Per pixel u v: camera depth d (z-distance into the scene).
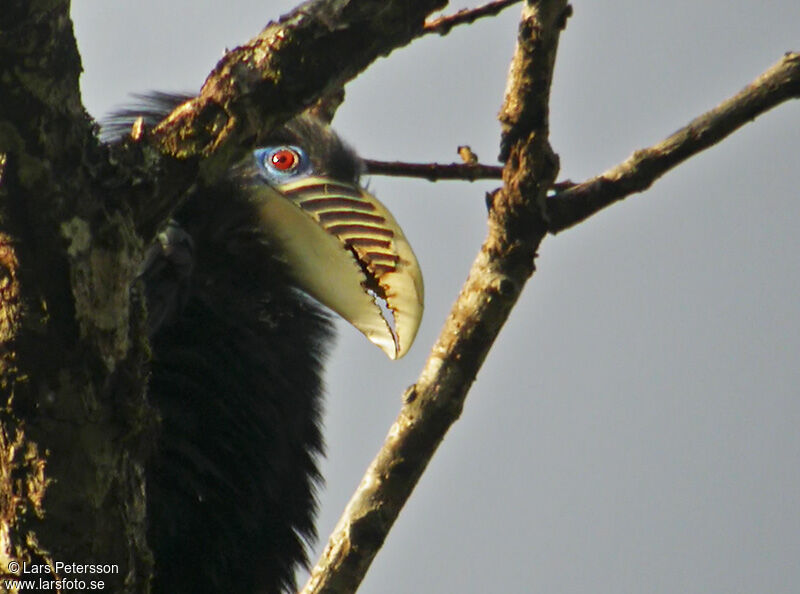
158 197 6.85
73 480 6.58
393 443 9.43
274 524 11.62
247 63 7.16
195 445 11.05
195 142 6.97
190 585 10.88
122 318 6.70
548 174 9.12
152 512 10.62
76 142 6.52
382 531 9.30
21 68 6.29
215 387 11.35
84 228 6.50
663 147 9.72
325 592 9.17
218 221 12.30
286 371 12.05
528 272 9.36
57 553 6.61
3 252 6.41
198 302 11.69
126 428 6.75
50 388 6.51
